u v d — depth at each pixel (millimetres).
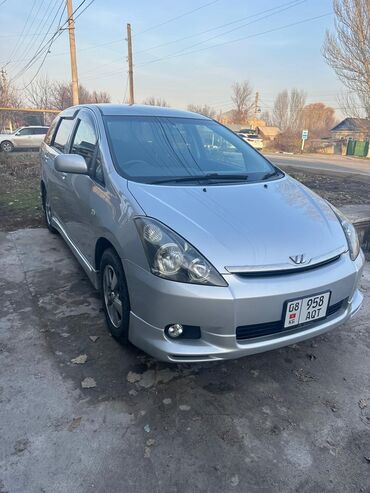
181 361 2135
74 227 3477
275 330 2184
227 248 2111
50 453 1902
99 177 2859
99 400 2244
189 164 3031
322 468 1891
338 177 12570
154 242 2121
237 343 2104
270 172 3303
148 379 2428
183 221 2225
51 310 3182
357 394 2383
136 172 2758
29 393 2273
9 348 2680
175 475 1824
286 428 2113
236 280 2049
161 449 1952
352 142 34000
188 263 2043
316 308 2244
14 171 11172
